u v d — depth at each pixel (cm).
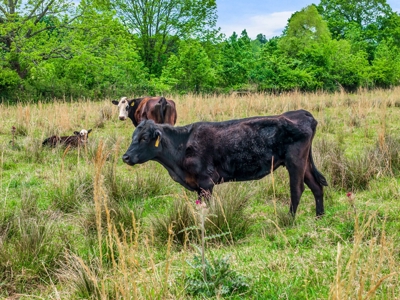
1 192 697
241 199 584
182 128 589
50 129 1149
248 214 598
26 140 1027
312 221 541
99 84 2797
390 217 510
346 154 897
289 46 3547
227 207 537
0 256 439
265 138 565
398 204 559
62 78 2803
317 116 1396
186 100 1755
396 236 453
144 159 577
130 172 820
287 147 562
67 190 673
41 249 461
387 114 1324
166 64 3875
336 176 710
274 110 1534
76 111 1484
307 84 3012
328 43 3356
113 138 1048
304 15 3822
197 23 3994
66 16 2625
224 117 1381
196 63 3098
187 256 461
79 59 2534
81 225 560
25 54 2319
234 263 427
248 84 3011
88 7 2627
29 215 568
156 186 712
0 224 527
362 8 5606
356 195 641
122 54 2733
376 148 789
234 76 3147
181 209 531
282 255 436
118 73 2800
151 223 530
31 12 2614
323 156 806
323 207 582
